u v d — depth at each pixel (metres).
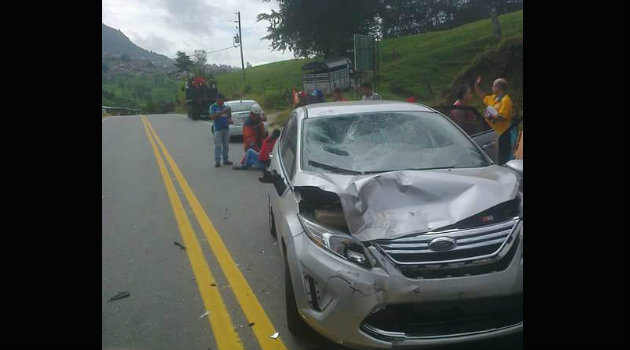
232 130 17.45
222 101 13.38
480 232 3.82
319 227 4.07
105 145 18.59
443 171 4.67
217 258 6.44
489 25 35.06
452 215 3.93
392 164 4.89
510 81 18.08
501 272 3.70
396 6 41.84
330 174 4.65
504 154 7.86
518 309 3.74
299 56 43.47
